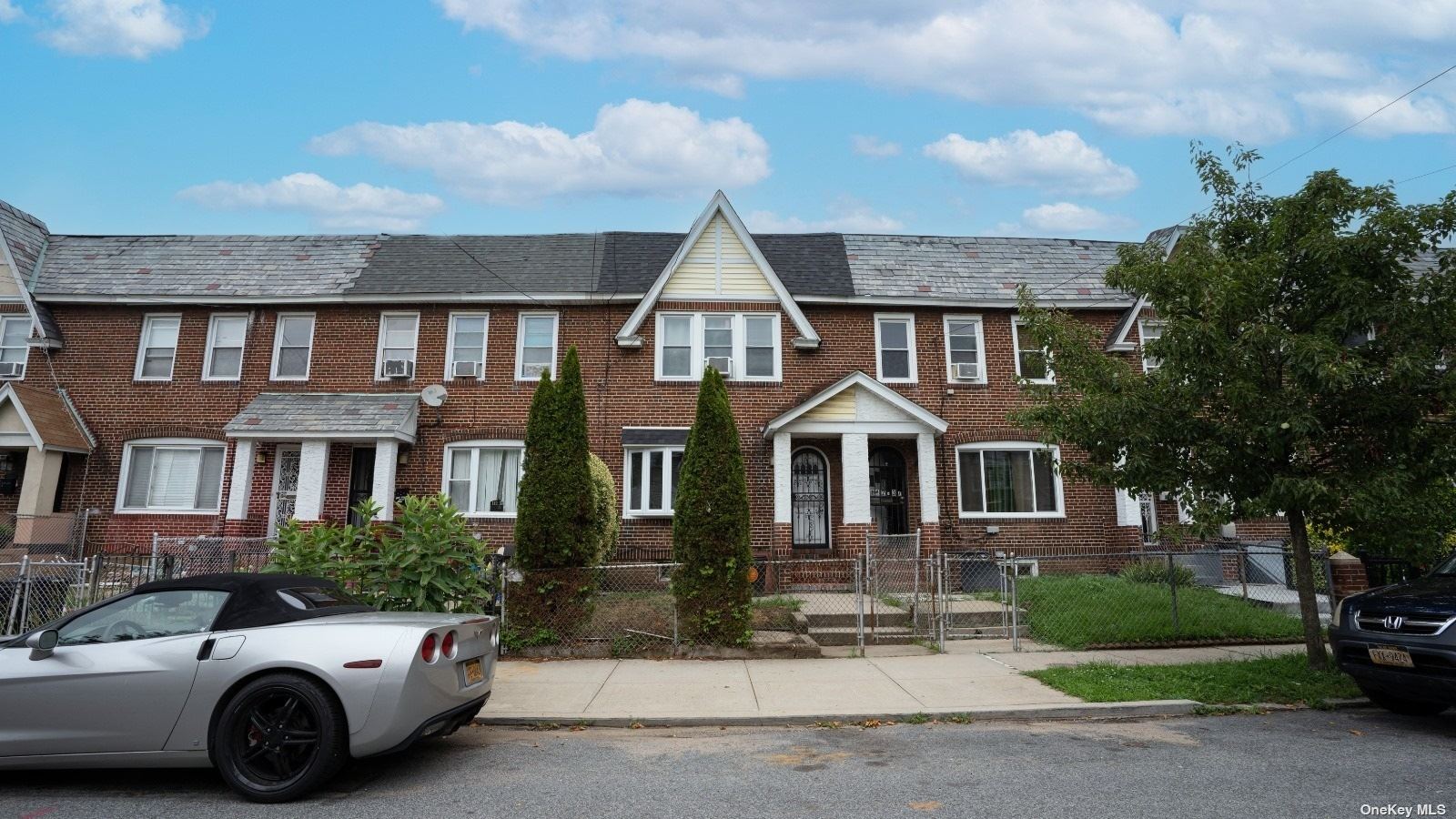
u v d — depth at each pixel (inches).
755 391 644.7
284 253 718.5
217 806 192.1
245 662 200.8
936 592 430.9
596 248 733.3
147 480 635.5
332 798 197.3
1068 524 637.3
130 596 219.3
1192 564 582.2
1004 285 690.8
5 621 356.8
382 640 205.8
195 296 652.1
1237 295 309.7
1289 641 411.8
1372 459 318.0
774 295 661.3
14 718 199.5
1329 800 191.3
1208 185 355.9
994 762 226.4
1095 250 755.4
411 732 202.5
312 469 598.5
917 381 658.8
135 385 645.3
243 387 645.9
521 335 657.6
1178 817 180.1
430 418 634.2
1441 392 294.0
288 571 341.1
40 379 644.1
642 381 646.5
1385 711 285.3
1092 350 373.7
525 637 373.7
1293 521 338.6
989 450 650.2
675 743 250.1
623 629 388.8
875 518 645.3
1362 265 311.9
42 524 585.3
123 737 198.8
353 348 655.8
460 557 353.4
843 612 445.7
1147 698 290.8
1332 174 325.4
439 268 698.2
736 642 375.9
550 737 257.0
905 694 302.0
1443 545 438.3
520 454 637.9
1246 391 305.6
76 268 683.4
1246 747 240.1
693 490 390.9
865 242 746.8
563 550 388.2
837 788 203.3
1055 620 433.7
